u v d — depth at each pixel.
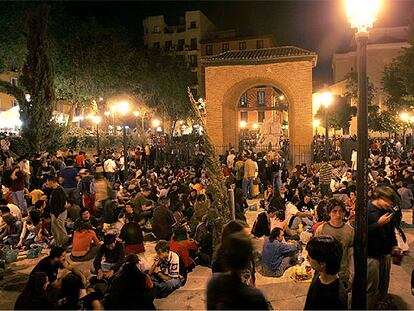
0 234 10.12
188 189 13.03
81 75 30.00
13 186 12.30
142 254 8.29
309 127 25.39
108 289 6.22
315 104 53.62
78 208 11.13
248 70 26.19
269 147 28.28
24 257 9.43
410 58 24.75
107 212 11.34
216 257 3.69
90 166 18.33
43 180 14.86
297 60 25.52
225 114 27.22
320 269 3.64
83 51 30.06
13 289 7.48
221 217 6.88
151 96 41.69
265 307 2.96
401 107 33.59
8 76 38.09
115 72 32.22
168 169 19.39
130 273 5.32
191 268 8.20
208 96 26.67
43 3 23.11
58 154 18.61
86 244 8.95
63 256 6.20
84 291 6.06
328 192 13.34
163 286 6.87
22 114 23.33
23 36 25.61
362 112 4.73
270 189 14.02
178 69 46.75
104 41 31.08
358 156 4.72
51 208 10.00
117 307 5.22
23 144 23.22
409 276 7.36
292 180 14.52
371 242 5.16
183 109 47.59
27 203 13.55
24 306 4.82
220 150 26.25
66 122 31.83
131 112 40.28
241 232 3.26
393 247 5.40
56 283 5.28
